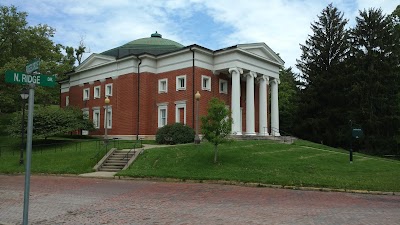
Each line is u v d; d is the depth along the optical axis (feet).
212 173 69.00
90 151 95.61
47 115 120.06
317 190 55.52
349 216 34.99
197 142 96.32
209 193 51.67
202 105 120.98
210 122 78.59
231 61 123.34
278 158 82.64
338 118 156.04
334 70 158.40
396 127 148.05
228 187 58.75
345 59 160.04
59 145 116.16
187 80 122.62
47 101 172.14
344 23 166.61
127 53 144.25
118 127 134.51
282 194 51.19
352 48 159.43
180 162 78.79
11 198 46.75
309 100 162.30
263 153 87.30
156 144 110.52
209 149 88.94
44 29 152.35
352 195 50.78
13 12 146.72
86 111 152.46
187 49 121.90
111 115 139.13
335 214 36.01
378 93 151.33
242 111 139.74
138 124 129.29
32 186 59.67
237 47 121.80
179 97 124.26
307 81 172.35
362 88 147.33
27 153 22.12
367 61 153.07
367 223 31.76
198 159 80.28
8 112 165.17
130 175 70.59
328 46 165.17
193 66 121.19
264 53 137.28
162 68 131.13
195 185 61.21
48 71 145.28
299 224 31.35
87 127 135.33
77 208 39.52
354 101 153.79
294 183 58.90
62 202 43.52
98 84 147.64
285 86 206.49
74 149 105.91
